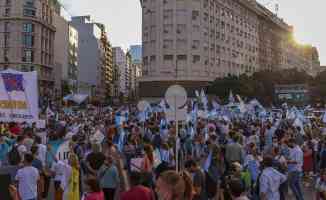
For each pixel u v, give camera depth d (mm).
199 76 81125
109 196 9320
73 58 132875
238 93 73750
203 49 82562
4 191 5957
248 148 12500
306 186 14609
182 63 80375
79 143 13211
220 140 15922
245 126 20172
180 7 80562
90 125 22766
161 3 81125
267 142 17094
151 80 81188
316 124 24562
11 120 13531
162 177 3850
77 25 149750
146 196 5941
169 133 15836
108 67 180875
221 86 75812
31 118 13820
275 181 9211
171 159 12391
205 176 8805
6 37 100625
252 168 10836
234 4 97000
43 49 105688
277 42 131500
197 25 81500
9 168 10266
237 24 98438
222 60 90438
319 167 14922
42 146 11375
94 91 146000
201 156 13023
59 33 120688
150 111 30266
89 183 6266
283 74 83938
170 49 80500
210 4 85500
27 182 8594
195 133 17750
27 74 13812
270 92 80125
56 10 123438
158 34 81125
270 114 35094
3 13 100562
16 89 13609
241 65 100312
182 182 3836
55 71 115312
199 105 35094
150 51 82062
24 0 100750
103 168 9383
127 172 11070
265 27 118938
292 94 60219
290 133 16625
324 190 9461
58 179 10000
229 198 7105
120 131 15438
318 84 85375
